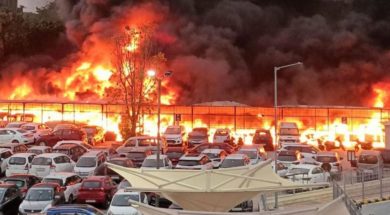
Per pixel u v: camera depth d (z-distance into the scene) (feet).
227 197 53.62
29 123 187.21
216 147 154.30
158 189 52.54
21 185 101.81
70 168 126.72
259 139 188.34
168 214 42.22
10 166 123.44
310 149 150.71
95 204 97.40
